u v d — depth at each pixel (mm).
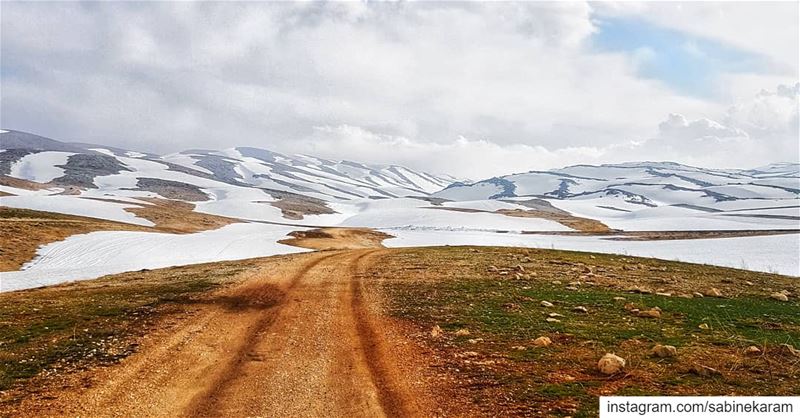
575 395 11219
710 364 13367
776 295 25094
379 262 41594
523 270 35000
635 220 155000
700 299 24547
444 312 20969
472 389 11828
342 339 17047
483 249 56375
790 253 65812
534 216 161375
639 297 24562
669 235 113000
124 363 14289
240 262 43812
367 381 12727
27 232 58594
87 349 15641
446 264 39250
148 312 21531
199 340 17031
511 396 11258
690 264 43062
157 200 169250
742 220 150250
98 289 28969
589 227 139500
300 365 14156
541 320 19234
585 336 16609
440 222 143875
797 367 13141
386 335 17438
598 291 26547
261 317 20734
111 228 74500
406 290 27109
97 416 10633
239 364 14352
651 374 12594
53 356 14891
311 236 90625
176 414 10805
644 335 16750
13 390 12062
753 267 54844
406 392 11852
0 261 46469
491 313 20641
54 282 37062
